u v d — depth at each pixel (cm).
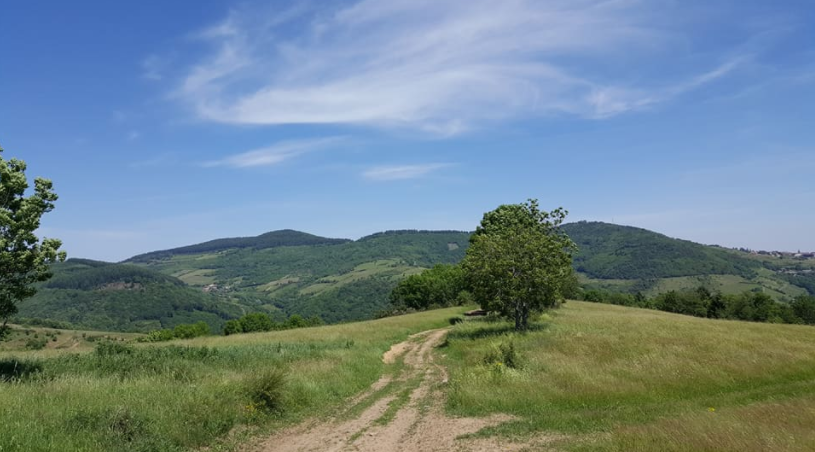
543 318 4503
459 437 1162
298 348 2734
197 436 1081
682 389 1662
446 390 1883
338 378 1952
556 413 1373
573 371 1891
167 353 2030
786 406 1252
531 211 5400
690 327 3634
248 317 8906
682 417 1166
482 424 1291
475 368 2048
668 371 1886
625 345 2550
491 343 2825
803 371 1930
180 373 1627
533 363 2070
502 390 1666
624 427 1101
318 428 1325
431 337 4284
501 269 3597
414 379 2261
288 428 1303
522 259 3634
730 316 8525
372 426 1346
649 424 1107
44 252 1464
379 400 1744
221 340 3956
